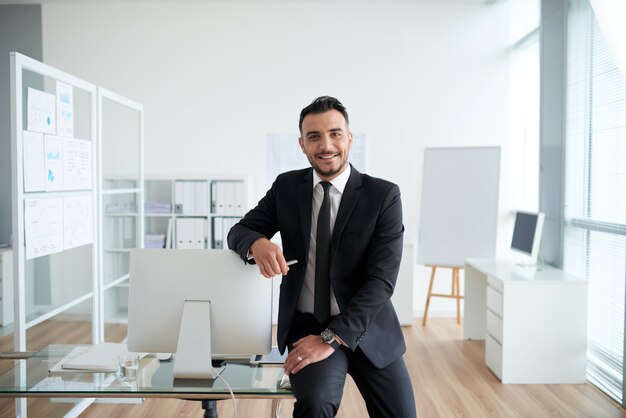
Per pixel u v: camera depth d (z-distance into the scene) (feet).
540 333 11.69
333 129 5.65
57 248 9.50
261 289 5.48
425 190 17.04
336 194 6.09
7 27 17.51
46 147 9.11
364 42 17.58
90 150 10.78
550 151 13.94
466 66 17.51
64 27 17.58
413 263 16.56
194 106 17.80
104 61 17.70
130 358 5.65
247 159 17.84
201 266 5.49
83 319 10.61
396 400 5.74
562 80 13.21
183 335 5.43
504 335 11.68
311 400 5.02
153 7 17.63
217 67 17.72
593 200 12.23
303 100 17.70
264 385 5.30
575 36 12.77
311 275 6.13
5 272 11.08
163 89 17.78
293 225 6.12
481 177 16.62
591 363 12.47
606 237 11.77
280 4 17.57
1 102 16.85
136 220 13.79
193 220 16.78
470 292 15.06
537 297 11.65
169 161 17.89
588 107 12.34
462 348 14.37
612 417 9.99
